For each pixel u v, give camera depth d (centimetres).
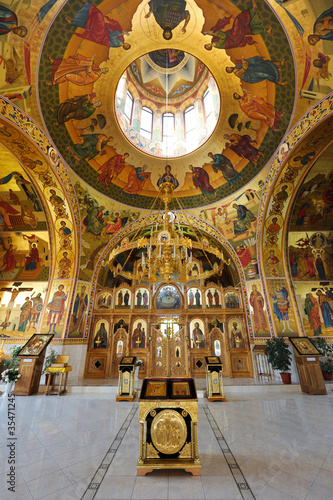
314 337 1199
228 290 1381
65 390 948
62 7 725
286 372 1052
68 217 1246
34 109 905
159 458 378
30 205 1238
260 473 361
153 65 1392
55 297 1252
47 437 497
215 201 1378
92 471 369
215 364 846
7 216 1280
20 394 880
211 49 924
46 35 769
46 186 1154
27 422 588
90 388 974
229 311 1317
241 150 1176
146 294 1402
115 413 672
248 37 828
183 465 362
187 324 1314
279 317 1219
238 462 393
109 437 500
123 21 823
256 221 1297
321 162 1063
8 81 801
